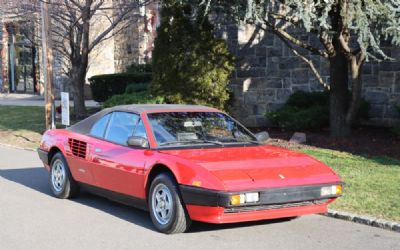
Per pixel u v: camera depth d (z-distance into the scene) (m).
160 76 15.36
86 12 17.66
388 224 6.99
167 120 7.60
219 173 6.32
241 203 6.11
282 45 16.05
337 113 13.34
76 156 8.38
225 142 7.57
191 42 15.03
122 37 30.00
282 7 14.62
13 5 22.22
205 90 15.04
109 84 23.47
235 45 16.58
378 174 9.84
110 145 7.80
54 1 18.14
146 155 7.06
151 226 7.11
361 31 10.59
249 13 10.59
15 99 29.66
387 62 14.70
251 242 6.39
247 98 16.56
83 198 8.88
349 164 10.75
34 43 19.44
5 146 15.68
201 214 6.30
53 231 6.91
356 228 7.05
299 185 6.47
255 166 6.65
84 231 6.90
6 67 33.16
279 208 6.48
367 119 15.03
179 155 6.82
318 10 11.03
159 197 6.79
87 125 8.59
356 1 10.58
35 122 19.70
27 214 7.79
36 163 12.59
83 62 19.19
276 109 16.22
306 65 15.77
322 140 13.19
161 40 15.31
